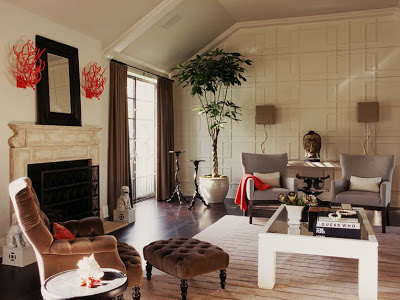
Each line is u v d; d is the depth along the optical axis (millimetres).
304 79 6879
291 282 3098
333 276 3223
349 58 6645
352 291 2922
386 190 4617
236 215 5668
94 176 5109
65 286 2086
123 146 5906
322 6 6176
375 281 2736
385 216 4695
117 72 5746
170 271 2742
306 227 3416
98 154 5191
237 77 7211
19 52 3988
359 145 6633
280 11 6402
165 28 5871
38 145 4148
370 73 6551
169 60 7016
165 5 5156
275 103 7039
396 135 6445
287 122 6984
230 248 4004
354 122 6648
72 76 4727
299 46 6887
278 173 5539
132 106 6645
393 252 3852
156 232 4715
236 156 7312
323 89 6785
